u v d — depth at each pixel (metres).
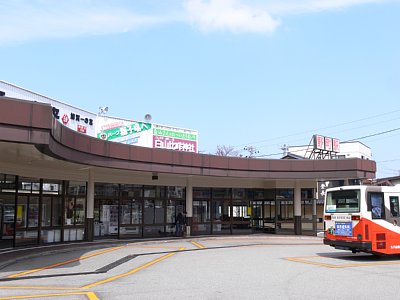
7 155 17.30
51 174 22.47
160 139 38.78
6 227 20.59
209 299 9.41
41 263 16.12
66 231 23.42
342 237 17.45
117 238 26.41
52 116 13.81
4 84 23.28
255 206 33.44
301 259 17.42
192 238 28.08
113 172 25.98
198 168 27.12
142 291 10.41
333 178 30.59
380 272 13.73
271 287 10.96
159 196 28.70
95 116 32.69
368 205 16.81
